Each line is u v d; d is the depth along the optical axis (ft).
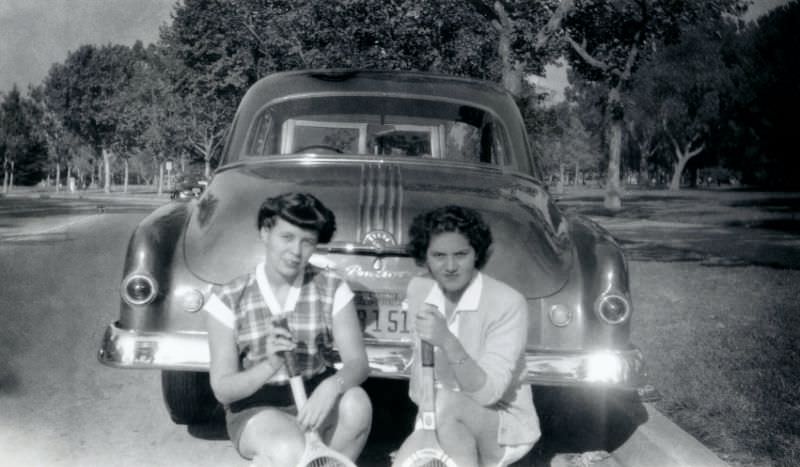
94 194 187.83
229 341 10.18
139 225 13.34
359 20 35.99
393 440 14.61
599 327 12.80
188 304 12.64
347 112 16.39
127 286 12.67
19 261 39.60
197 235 13.21
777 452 12.94
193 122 154.40
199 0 100.01
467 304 10.39
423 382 10.13
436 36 35.68
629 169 216.74
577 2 44.39
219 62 58.80
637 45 60.85
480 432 10.57
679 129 156.56
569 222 14.57
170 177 210.59
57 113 187.83
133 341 12.51
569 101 217.77
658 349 20.06
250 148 16.07
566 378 12.44
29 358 19.75
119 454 13.52
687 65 122.72
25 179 189.88
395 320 12.66
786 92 95.04
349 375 10.12
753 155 107.65
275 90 16.60
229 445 14.20
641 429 13.96
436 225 10.21
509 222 13.26
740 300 27.50
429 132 16.42
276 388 10.32
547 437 15.08
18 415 15.43
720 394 15.98
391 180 14.15
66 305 27.04
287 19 37.55
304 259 10.06
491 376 10.08
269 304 10.19
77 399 16.65
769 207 82.79
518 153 16.43
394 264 12.69
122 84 188.14
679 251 44.91
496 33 36.83
